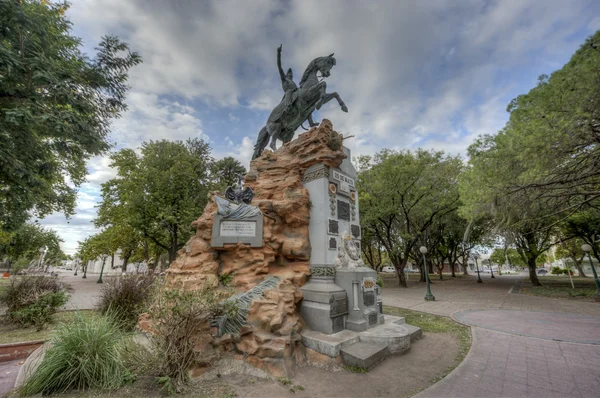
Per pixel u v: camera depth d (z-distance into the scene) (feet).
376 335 20.75
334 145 28.30
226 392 14.38
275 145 35.96
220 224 24.22
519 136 29.48
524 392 14.37
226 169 105.29
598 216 55.36
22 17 25.17
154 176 75.46
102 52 33.37
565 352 20.10
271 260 24.36
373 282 24.58
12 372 17.92
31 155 30.14
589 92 24.18
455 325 29.25
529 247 73.31
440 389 14.78
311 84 34.58
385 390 14.96
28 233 103.35
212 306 16.75
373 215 74.18
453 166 73.77
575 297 49.78
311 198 27.71
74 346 15.03
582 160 28.91
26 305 28.17
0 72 25.25
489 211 41.37
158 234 80.33
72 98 28.58
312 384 15.64
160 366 14.71
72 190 60.54
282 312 19.40
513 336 24.44
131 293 28.09
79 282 95.45
